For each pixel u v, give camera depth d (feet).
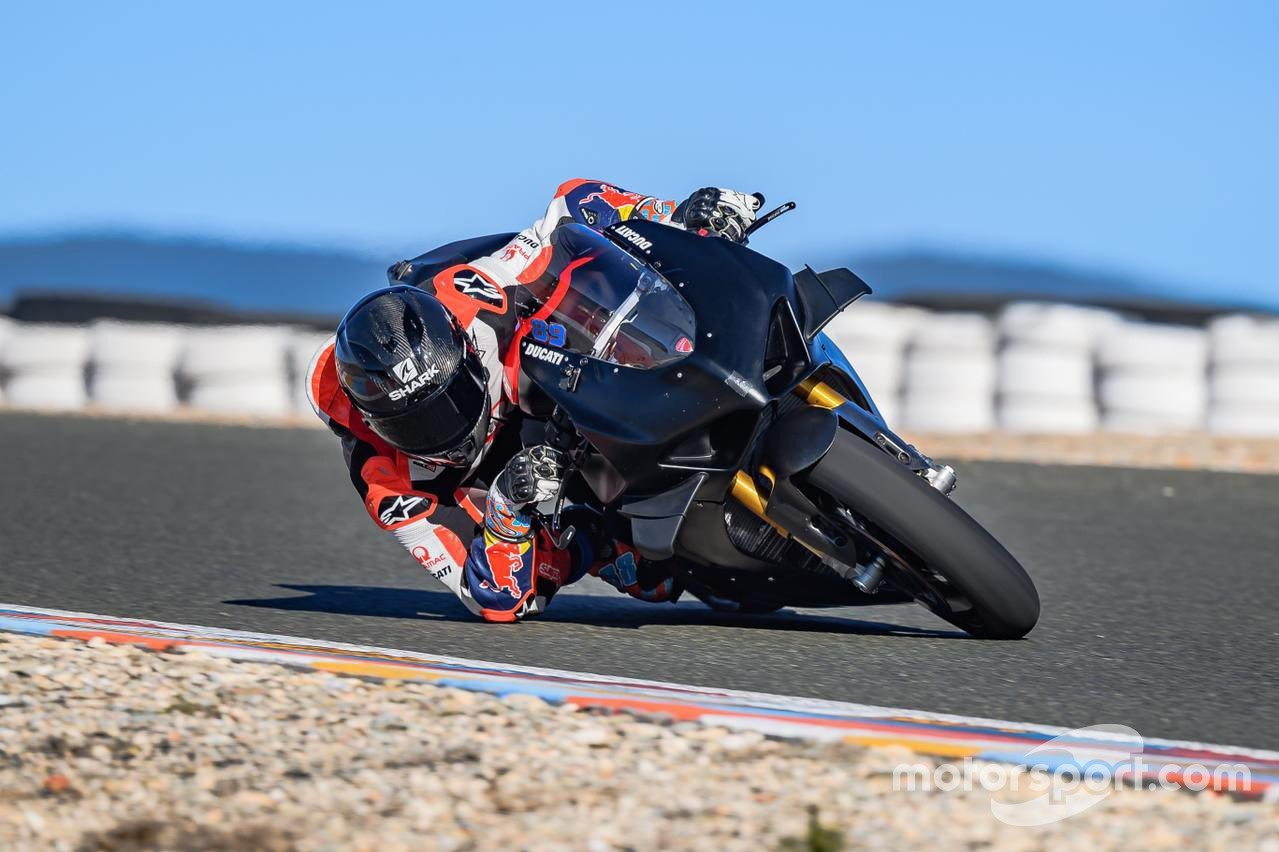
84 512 86.94
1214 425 148.25
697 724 37.52
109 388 181.57
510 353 50.21
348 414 53.88
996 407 154.10
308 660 43.45
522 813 31.83
